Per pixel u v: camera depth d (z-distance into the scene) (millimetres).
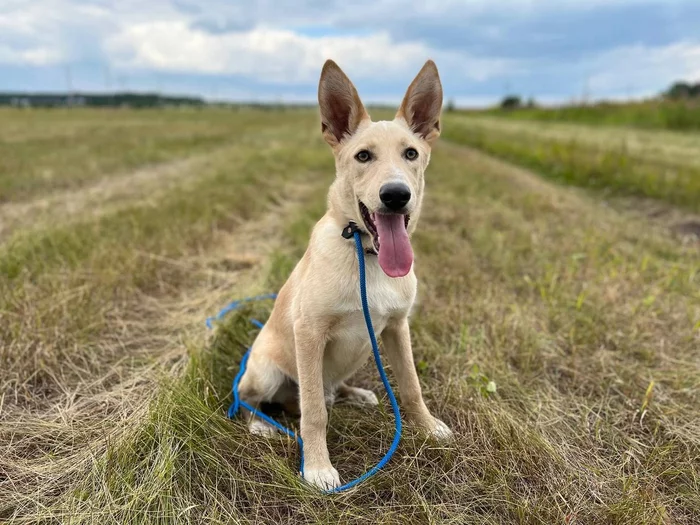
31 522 644
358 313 788
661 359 1064
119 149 4723
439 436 813
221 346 1076
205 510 665
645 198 2695
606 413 891
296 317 808
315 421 758
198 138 6406
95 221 1842
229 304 1265
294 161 3955
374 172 771
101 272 1351
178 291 1415
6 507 674
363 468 775
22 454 783
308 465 744
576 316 1192
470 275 1447
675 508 704
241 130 8539
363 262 750
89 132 6895
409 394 851
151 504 647
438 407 911
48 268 1357
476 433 816
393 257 745
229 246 1772
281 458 759
